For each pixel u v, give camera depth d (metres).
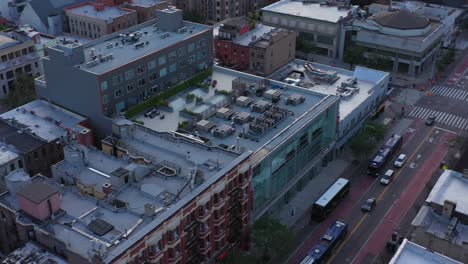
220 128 107.06
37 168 104.75
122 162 88.38
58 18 192.38
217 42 166.25
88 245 69.38
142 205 77.19
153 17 193.75
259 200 101.88
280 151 103.19
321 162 125.00
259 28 176.50
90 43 125.12
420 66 181.25
